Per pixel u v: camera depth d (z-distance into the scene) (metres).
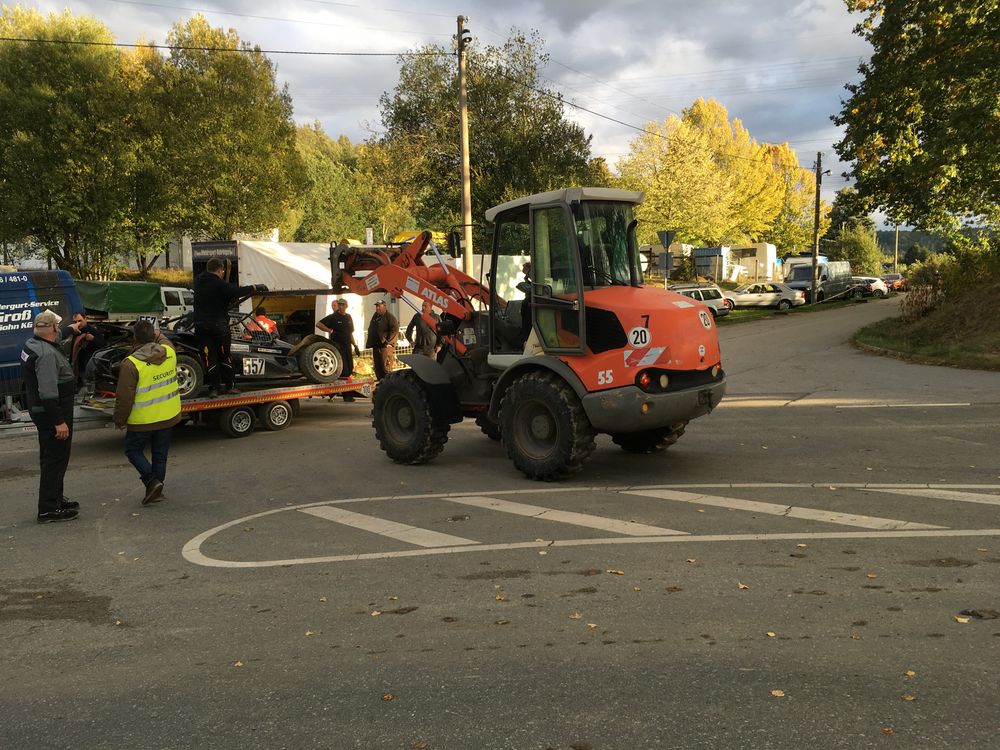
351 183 64.88
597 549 5.71
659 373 7.55
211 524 7.09
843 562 5.17
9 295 13.39
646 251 45.38
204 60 36.66
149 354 7.83
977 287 21.94
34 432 12.79
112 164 31.86
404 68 33.34
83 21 32.19
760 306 42.12
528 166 32.41
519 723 3.30
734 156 66.25
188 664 4.11
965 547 5.37
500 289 8.97
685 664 3.78
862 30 27.16
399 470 9.18
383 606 4.80
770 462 8.61
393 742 3.21
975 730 3.09
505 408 8.30
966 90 22.42
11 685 3.96
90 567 5.95
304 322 21.55
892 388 14.06
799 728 3.15
